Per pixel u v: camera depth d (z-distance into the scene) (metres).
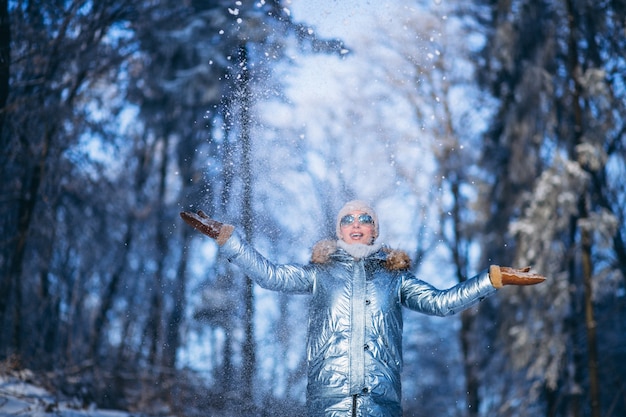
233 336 15.12
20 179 13.86
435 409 21.06
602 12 17.11
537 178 17.02
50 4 12.84
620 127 17.03
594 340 15.78
